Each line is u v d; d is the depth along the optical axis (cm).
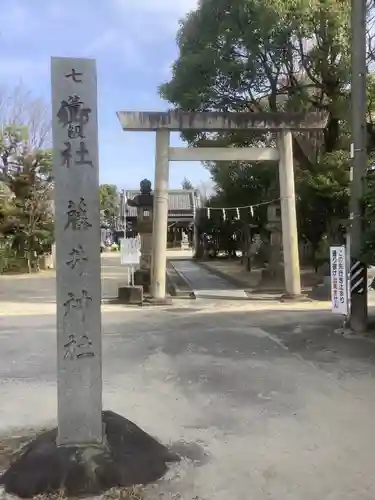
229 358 845
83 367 430
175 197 4512
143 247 1908
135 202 1902
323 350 894
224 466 446
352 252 1039
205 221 3725
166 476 428
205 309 1450
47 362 839
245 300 1634
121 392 663
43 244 3009
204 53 1689
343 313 1046
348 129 1828
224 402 618
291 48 1656
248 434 518
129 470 421
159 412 586
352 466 444
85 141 428
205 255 3988
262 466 446
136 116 1465
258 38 1580
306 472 434
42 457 420
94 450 425
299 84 1817
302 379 715
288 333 1059
